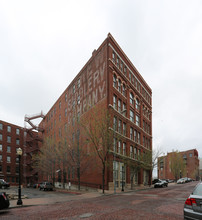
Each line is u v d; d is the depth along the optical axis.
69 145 34.91
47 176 57.44
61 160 37.47
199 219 6.60
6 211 12.59
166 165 100.44
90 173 34.47
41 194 26.16
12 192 28.02
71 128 36.56
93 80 38.47
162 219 9.52
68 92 51.53
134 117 42.62
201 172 117.38
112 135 29.19
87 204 14.98
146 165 38.06
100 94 35.03
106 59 34.66
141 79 48.69
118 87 37.00
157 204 14.44
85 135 32.44
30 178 67.31
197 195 7.08
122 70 39.34
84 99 41.44
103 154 28.78
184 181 62.50
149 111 52.47
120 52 38.97
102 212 11.47
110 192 27.11
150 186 43.50
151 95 54.97
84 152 34.34
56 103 60.41
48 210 12.73
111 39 36.12
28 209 13.36
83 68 43.75
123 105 38.50
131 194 23.48
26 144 70.19
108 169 30.17
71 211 12.06
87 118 36.12
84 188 35.47
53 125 61.09
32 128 67.81
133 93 43.03
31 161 65.75
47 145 43.97
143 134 46.97
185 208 7.10
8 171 66.62
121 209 12.38
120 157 34.34
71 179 41.81
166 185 41.94
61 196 22.84
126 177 36.41
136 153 42.00
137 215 10.49
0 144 66.19
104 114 29.36
